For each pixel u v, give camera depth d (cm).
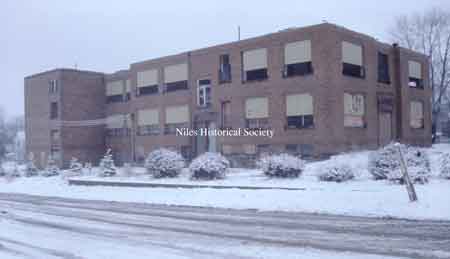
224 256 793
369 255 755
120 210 1524
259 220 1170
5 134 7881
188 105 3597
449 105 4791
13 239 1048
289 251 809
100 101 4725
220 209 1430
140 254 833
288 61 2909
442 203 1166
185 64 3650
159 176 2433
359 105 2938
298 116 2844
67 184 2745
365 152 2677
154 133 3922
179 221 1210
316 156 2722
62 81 4450
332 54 2730
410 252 764
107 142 4684
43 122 4691
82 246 929
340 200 1337
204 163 2205
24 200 2078
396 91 3353
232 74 3234
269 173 2080
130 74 4184
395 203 1218
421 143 3594
